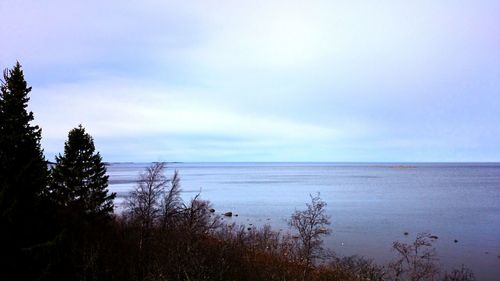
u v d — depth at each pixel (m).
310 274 36.34
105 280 25.56
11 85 19.70
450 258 47.25
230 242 38.75
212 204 92.31
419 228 66.12
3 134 18.84
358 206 96.06
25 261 18.28
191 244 30.02
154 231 36.78
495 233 62.56
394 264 38.03
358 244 53.81
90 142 35.75
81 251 25.09
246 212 84.31
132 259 29.33
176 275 23.83
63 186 33.31
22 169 18.55
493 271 42.19
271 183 180.38
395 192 134.25
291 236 56.09
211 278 25.77
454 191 137.38
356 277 37.09
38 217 19.41
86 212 33.94
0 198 17.58
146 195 43.72
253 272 32.66
